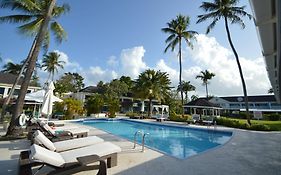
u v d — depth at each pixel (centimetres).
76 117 2148
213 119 1927
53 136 660
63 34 1656
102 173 359
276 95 1359
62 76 5166
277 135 1168
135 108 4412
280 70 377
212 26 2175
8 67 4306
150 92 2914
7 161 481
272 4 347
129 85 5212
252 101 5241
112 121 2338
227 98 6022
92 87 4634
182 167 473
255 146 796
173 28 2958
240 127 1623
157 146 967
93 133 1041
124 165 474
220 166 495
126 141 815
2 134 870
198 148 965
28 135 750
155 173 421
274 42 502
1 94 2702
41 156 337
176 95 4153
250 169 476
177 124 1841
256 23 414
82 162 335
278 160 565
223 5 2072
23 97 845
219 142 1145
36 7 1347
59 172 348
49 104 983
